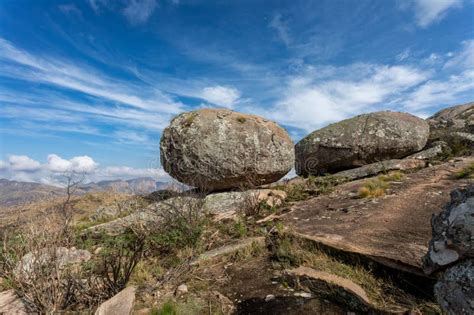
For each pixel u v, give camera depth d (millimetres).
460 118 12969
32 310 3209
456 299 1875
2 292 3594
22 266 3434
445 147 10438
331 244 3898
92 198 8672
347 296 2830
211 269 3896
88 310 3115
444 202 5336
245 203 6629
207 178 7266
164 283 3496
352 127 10789
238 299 3092
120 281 3494
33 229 3781
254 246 4340
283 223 5352
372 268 3412
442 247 1994
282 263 3691
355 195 6797
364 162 10617
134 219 5879
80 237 5570
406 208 5324
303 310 2730
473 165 7148
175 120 7945
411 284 3072
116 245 4980
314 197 7414
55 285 3195
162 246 4770
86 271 4020
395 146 10234
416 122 10750
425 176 7613
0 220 4527
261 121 8039
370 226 4629
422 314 2582
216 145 7203
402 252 3518
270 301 2932
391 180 7801
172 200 5789
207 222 5754
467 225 1868
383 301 2855
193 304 3031
